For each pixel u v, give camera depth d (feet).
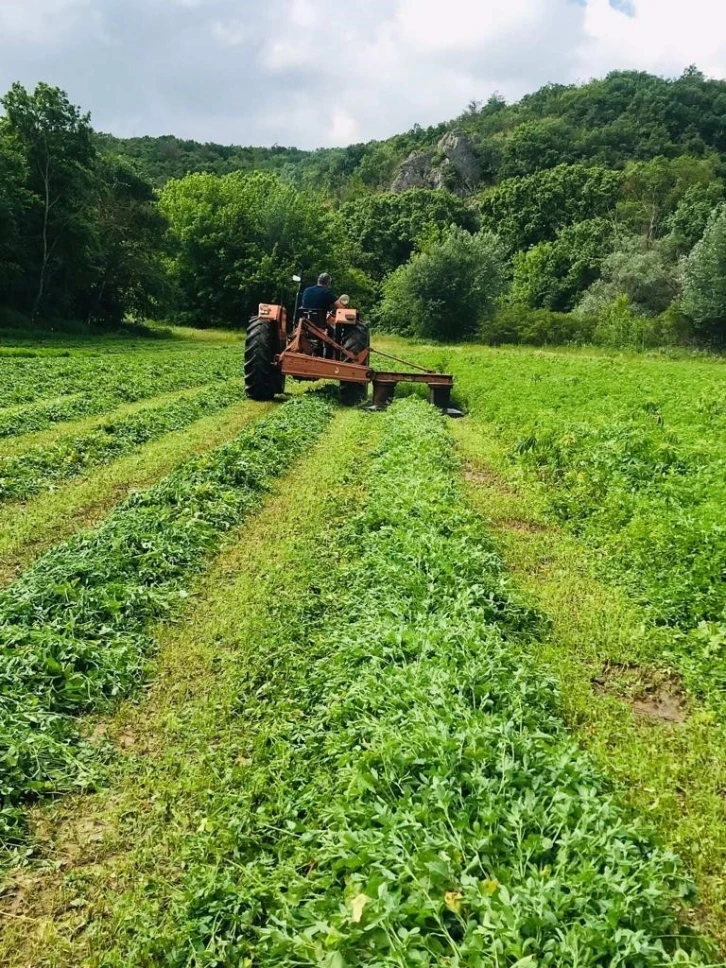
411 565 21.22
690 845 12.19
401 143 439.22
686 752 14.85
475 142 382.01
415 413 49.44
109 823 12.72
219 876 11.25
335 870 10.87
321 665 17.11
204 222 189.98
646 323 147.64
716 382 74.13
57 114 121.60
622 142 325.62
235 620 19.77
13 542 25.34
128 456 38.06
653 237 227.40
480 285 176.24
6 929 10.71
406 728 13.52
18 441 40.42
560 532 28.25
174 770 13.92
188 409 50.49
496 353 126.00
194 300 194.70
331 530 26.89
